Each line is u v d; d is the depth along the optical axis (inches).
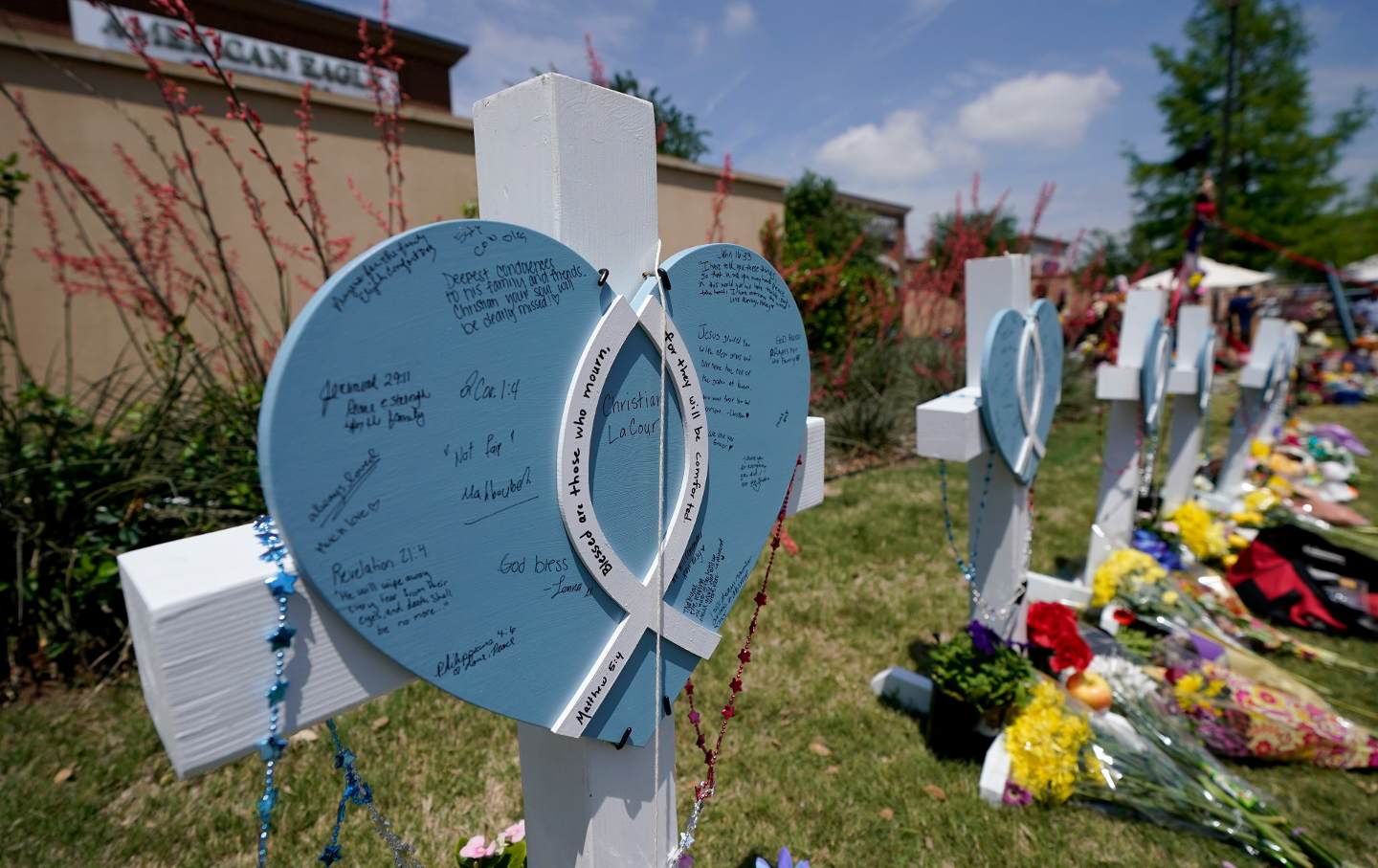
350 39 288.4
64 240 164.4
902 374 294.5
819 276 290.2
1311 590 142.8
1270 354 238.7
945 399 97.0
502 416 36.7
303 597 32.4
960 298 305.3
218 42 105.0
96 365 171.0
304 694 33.1
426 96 326.0
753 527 54.5
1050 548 180.2
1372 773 99.3
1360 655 131.6
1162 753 94.9
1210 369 193.9
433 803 90.6
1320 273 951.6
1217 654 115.6
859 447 264.8
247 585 30.8
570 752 47.8
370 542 32.5
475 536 36.5
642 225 44.9
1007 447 99.3
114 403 166.2
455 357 34.4
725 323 49.5
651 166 45.0
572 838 50.3
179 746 29.6
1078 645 102.9
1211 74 961.5
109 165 167.9
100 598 115.9
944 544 178.2
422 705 110.0
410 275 32.3
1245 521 193.2
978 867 82.5
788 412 56.3
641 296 43.5
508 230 35.9
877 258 498.0
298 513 30.0
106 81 166.6
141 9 216.2
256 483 132.4
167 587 29.6
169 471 125.7
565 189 40.1
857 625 137.6
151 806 90.0
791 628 136.3
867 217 507.5
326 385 30.2
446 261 33.6
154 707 31.7
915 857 83.7
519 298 36.6
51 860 81.9
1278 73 935.7
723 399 50.3
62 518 115.4
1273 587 147.3
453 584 36.0
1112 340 366.6
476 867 67.2
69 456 119.1
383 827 42.6
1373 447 312.3
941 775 96.8
